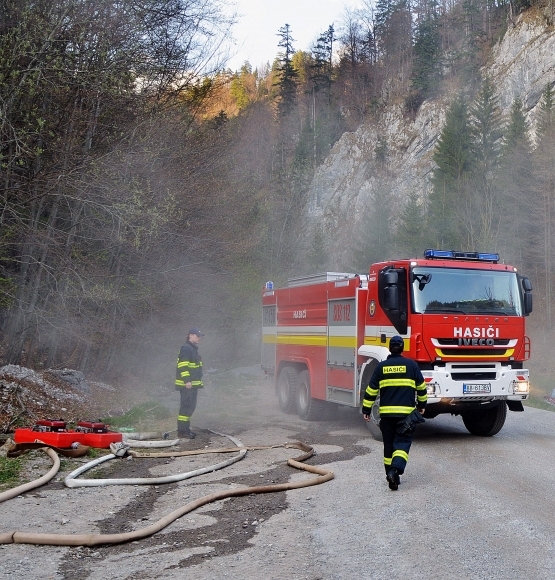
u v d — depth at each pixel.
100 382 18.09
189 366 11.55
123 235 14.77
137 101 14.63
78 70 12.56
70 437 9.95
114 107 14.25
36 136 12.62
